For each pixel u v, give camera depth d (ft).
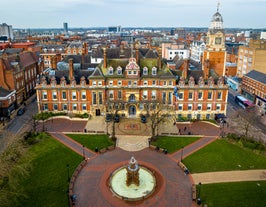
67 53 594.65
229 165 206.28
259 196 168.14
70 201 160.35
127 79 294.87
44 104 307.58
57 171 194.39
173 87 294.87
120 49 411.54
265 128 289.33
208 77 304.50
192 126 289.12
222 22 362.74
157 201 164.35
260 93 360.69
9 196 157.58
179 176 192.03
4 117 307.17
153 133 247.50
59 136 254.68
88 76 310.65
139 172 196.65
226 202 162.30
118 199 166.20
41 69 475.31
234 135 254.06
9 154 178.81
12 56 384.27
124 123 290.15
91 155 220.84
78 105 307.37
